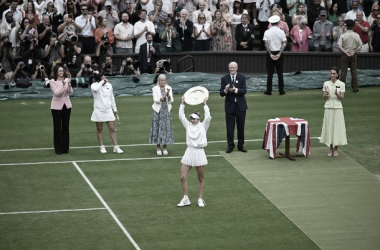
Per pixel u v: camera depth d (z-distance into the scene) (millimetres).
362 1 67875
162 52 63406
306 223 32438
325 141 42188
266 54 62812
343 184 37719
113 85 58281
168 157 42438
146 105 55125
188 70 63656
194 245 30031
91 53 62812
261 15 66250
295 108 53594
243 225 32219
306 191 36625
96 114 42688
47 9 62406
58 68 42594
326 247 29812
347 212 33750
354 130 48062
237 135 45156
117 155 42875
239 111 42844
